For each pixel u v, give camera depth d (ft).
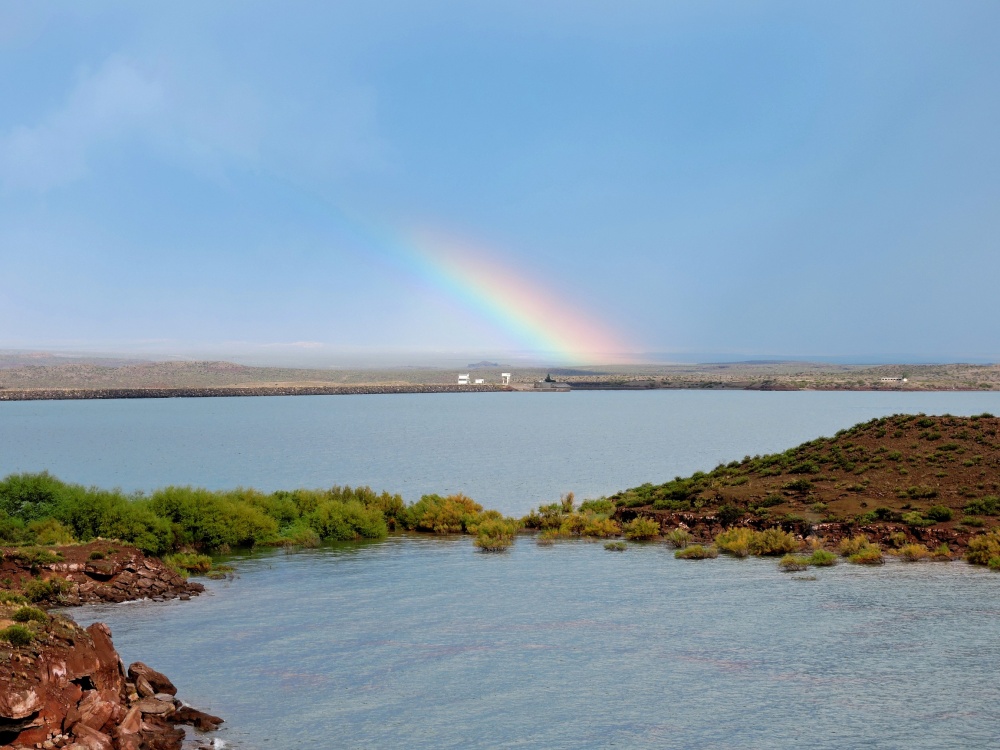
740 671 102.58
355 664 105.70
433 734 84.28
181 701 89.30
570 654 109.70
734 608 131.44
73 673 75.92
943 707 90.53
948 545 170.91
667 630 120.06
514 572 161.17
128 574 143.02
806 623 122.52
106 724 74.49
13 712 66.44
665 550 184.14
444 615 129.08
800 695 94.43
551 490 340.59
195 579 155.94
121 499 181.16
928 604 131.44
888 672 101.50
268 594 143.43
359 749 80.48
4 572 135.33
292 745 81.05
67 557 143.23
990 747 80.79
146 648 111.65
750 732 84.79
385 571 163.32
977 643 111.96
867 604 132.26
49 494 181.57
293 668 104.06
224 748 79.46
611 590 144.87
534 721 87.71
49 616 80.64
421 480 384.06
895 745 81.41
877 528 180.65
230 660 106.83
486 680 99.96
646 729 85.71
